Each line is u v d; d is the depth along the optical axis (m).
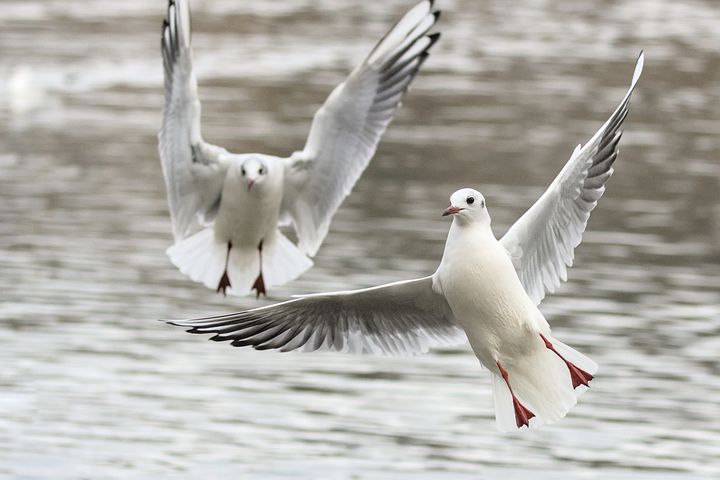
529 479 12.97
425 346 10.19
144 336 17.14
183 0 11.41
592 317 18.14
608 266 20.67
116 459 13.25
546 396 9.37
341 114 11.81
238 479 12.87
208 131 29.41
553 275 9.77
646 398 15.22
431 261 20.73
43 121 31.44
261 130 29.75
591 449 13.83
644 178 26.53
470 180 26.08
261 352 16.66
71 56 39.69
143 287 19.31
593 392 15.38
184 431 14.09
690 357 16.55
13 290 18.92
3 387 15.17
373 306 9.90
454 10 48.25
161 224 23.00
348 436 14.01
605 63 39.19
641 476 13.05
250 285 11.80
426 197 24.88
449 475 13.10
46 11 48.00
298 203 12.05
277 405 14.89
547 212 9.62
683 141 29.94
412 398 15.19
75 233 22.20
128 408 14.63
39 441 13.66
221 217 11.72
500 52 40.72
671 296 19.14
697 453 13.70
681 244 21.98
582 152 9.54
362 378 15.88
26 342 16.75
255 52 40.69
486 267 9.27
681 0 50.88
